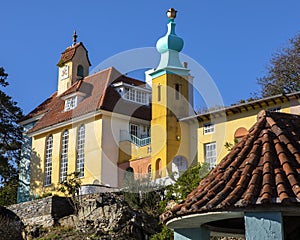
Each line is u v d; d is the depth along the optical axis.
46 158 38.88
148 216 23.67
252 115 28.84
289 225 8.36
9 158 41.62
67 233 24.53
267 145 7.96
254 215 6.98
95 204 24.80
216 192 7.51
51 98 43.38
